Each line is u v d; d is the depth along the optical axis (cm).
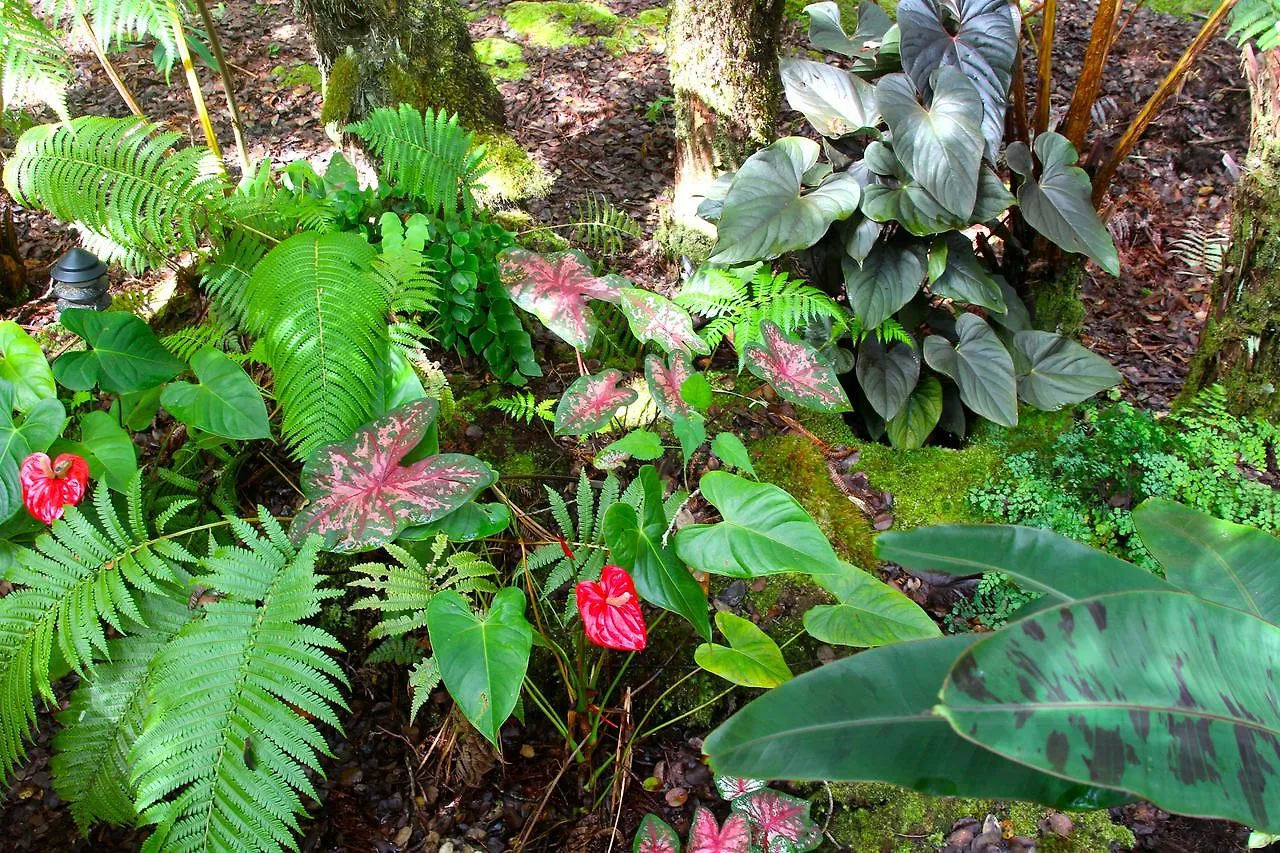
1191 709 98
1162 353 380
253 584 198
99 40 309
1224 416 300
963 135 254
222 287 268
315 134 491
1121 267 431
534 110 514
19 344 214
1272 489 287
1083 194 278
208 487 258
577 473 274
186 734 181
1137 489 284
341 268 231
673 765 232
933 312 308
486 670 178
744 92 338
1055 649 99
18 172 243
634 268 375
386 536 198
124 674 207
